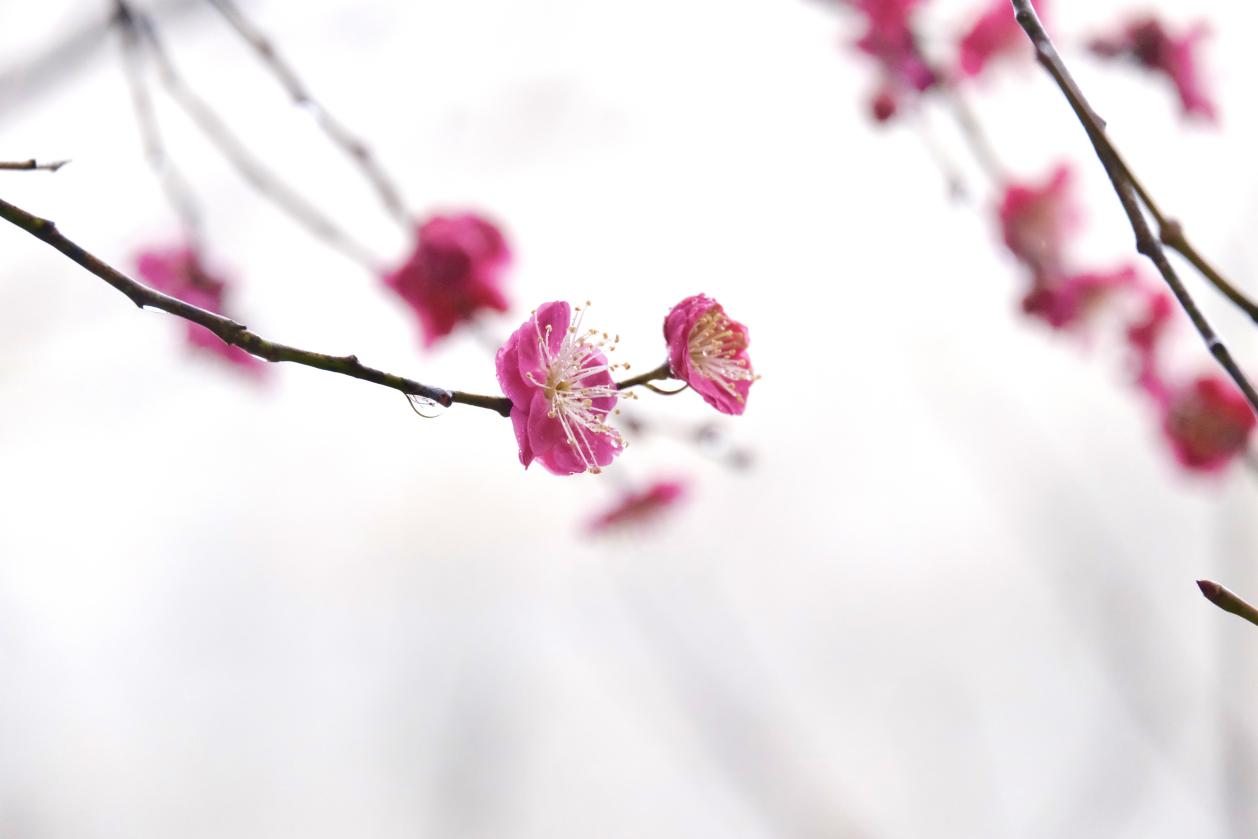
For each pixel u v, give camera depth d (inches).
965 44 48.0
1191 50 48.2
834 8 48.4
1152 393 48.5
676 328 42.6
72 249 41.4
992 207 48.4
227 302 48.4
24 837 53.5
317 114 46.8
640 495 48.7
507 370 42.2
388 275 47.4
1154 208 42.8
